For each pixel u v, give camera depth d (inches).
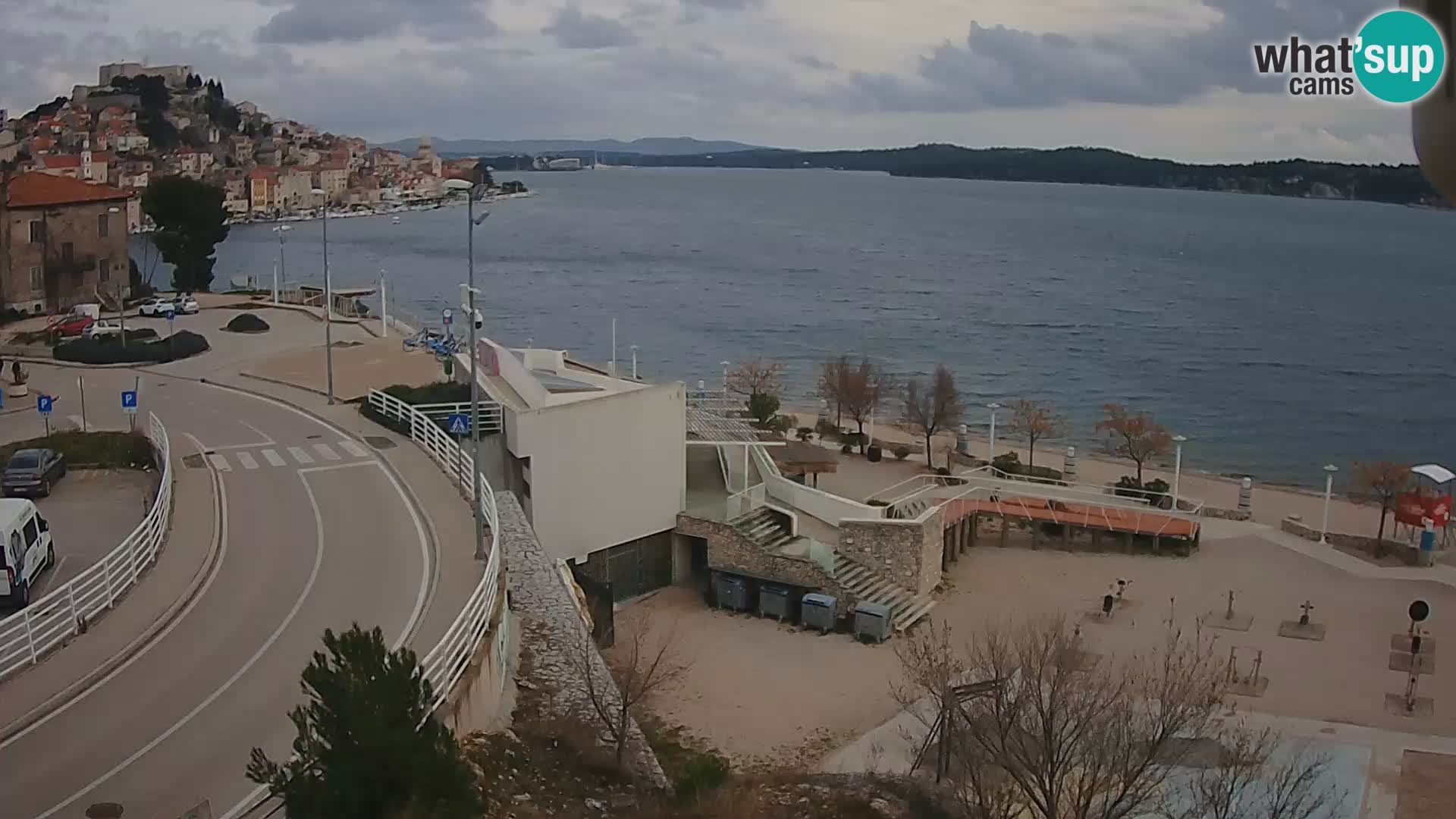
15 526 1146.7
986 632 1440.7
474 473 1311.5
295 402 2007.9
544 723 989.2
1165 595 1753.2
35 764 809.5
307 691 679.7
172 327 2608.3
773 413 2600.9
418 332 2819.9
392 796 630.5
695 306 6235.2
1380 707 1353.3
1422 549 1910.7
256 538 1305.4
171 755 821.9
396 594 1133.1
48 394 2081.7
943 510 1823.3
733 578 1668.3
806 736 1259.2
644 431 1683.1
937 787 1027.3
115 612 1080.8
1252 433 3481.8
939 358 4670.3
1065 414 3671.3
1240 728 1093.8
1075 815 878.4
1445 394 4116.6
